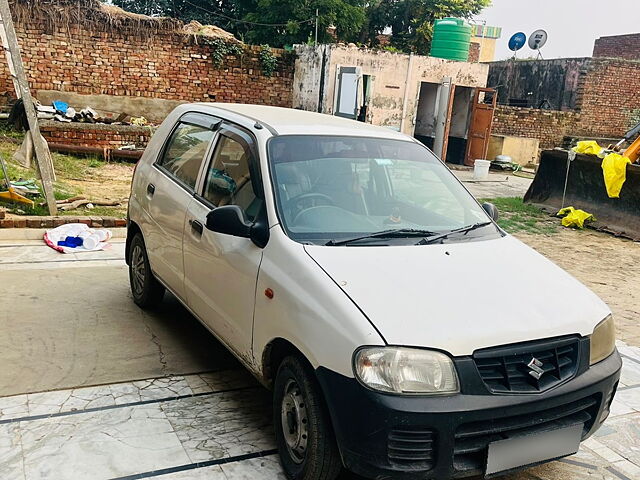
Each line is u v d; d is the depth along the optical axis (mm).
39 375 4023
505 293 3123
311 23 22359
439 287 3053
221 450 3375
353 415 2660
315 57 17562
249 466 3254
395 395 2617
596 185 11484
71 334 4684
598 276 8062
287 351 3234
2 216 7047
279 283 3170
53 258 6449
